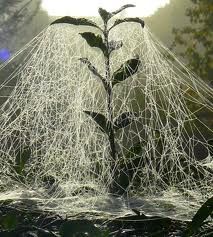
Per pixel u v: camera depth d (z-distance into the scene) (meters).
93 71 1.89
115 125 1.89
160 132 1.96
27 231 1.69
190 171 1.97
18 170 1.97
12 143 2.03
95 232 1.64
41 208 1.78
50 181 1.96
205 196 1.90
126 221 1.74
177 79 2.05
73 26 1.97
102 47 1.89
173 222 1.74
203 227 1.75
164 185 1.94
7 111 2.03
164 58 2.03
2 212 1.77
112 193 1.88
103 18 1.90
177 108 2.02
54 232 1.69
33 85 1.99
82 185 1.91
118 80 1.89
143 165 1.89
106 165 1.94
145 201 1.85
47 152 1.99
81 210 1.77
